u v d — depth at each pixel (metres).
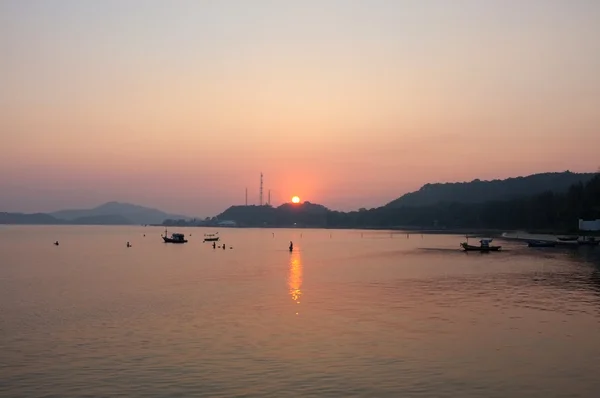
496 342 40.31
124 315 51.22
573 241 167.75
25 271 98.19
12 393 30.03
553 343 40.03
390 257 131.25
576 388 30.62
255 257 137.25
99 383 31.47
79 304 58.00
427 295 63.72
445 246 184.00
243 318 49.53
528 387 30.73
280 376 32.47
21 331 44.28
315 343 40.00
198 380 31.83
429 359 35.84
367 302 58.62
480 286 71.69
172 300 60.69
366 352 37.50
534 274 86.62
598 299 60.16
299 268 103.00
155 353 37.38
